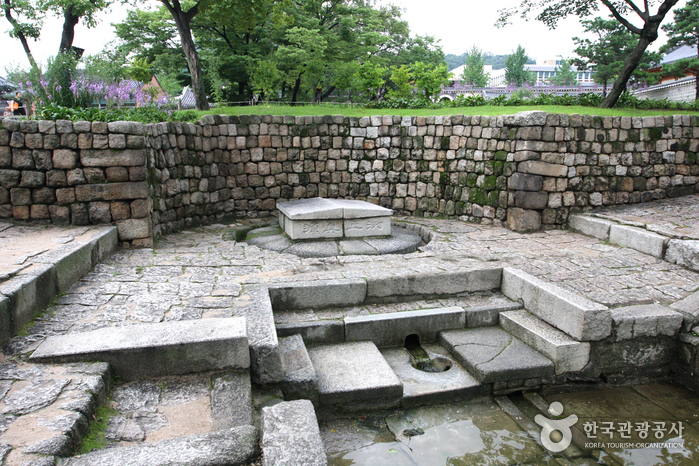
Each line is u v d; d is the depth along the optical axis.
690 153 7.93
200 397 2.75
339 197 8.82
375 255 5.89
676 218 6.57
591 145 7.27
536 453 3.18
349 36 20.64
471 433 3.39
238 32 19.12
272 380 3.13
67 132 5.39
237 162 8.34
